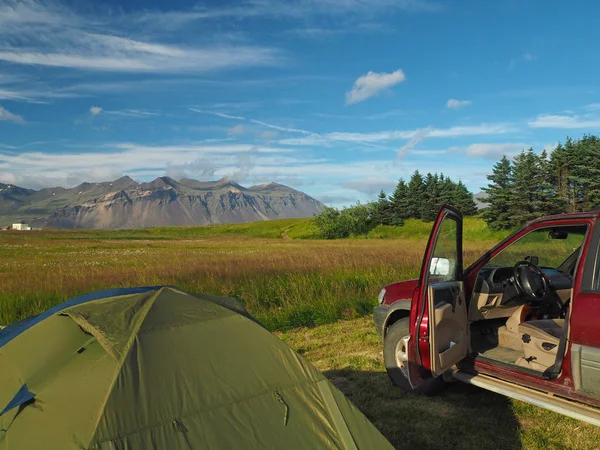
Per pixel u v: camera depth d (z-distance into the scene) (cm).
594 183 5166
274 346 323
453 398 509
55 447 231
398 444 409
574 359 358
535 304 506
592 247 365
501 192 5862
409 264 1495
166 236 10300
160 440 242
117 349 281
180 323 313
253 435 266
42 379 284
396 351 543
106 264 2400
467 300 500
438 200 8681
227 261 1912
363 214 9188
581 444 404
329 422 295
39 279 1516
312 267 1480
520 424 445
